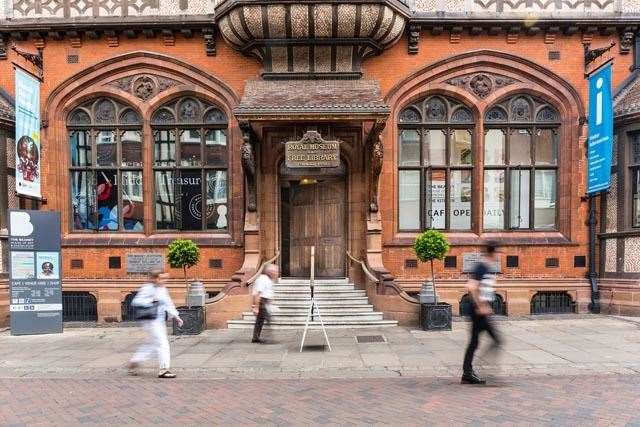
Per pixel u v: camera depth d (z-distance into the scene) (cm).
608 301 1198
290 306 1108
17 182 1083
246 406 571
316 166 1102
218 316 1083
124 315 1226
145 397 613
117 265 1232
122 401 597
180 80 1242
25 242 1053
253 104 1058
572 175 1235
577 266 1233
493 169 1263
